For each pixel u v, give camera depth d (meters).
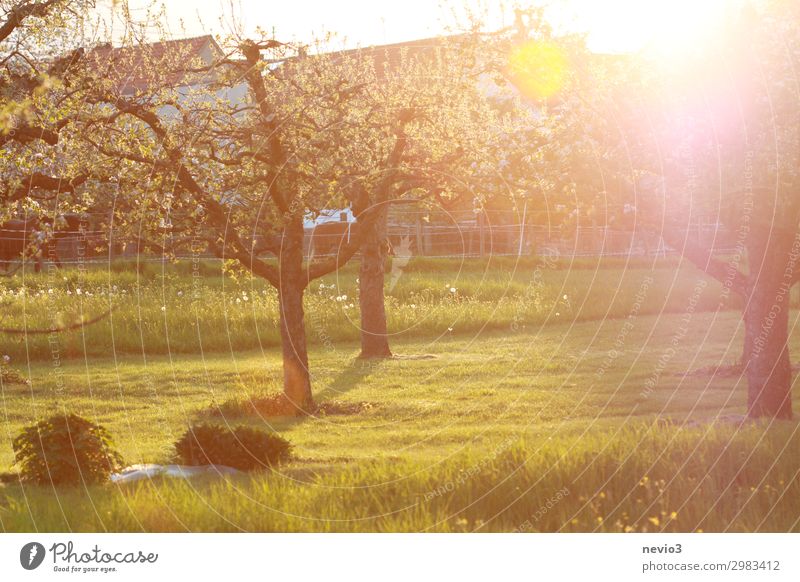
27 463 10.64
